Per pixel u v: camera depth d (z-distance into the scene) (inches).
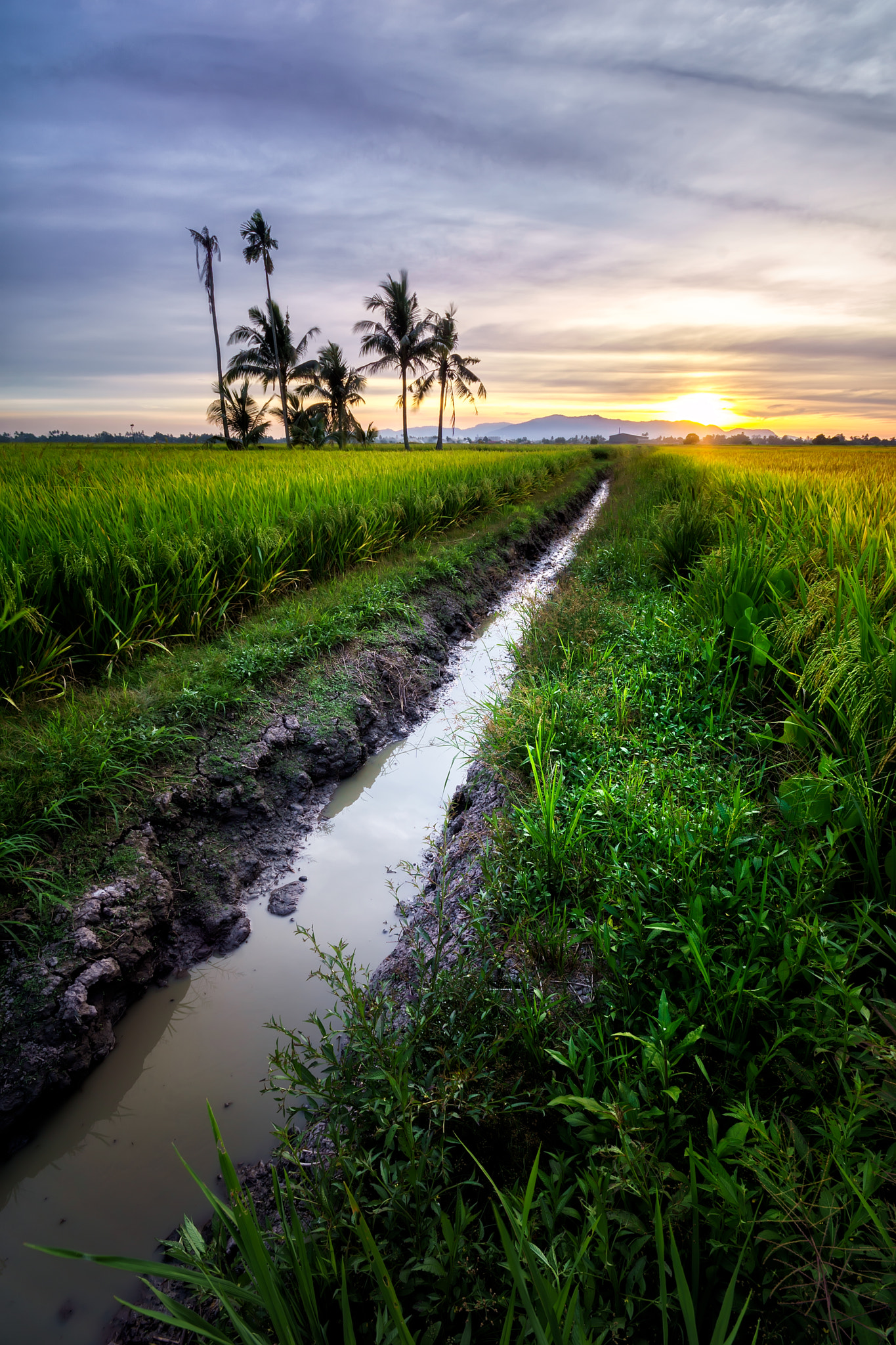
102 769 132.7
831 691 127.7
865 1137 63.3
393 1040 84.3
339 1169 72.9
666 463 982.4
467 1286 59.8
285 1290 57.8
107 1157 90.7
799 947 77.0
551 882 112.7
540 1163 71.7
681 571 291.9
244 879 142.2
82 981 103.4
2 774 128.0
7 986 99.7
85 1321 73.9
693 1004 78.6
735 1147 59.5
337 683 207.3
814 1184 56.3
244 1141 92.1
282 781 167.5
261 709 181.9
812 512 245.8
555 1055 76.2
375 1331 58.4
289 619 230.8
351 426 1606.8
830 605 154.2
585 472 1224.2
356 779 186.2
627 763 144.5
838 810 102.9
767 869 95.4
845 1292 51.9
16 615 160.9
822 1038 69.8
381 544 341.4
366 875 147.3
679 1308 56.4
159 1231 81.8
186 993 117.0
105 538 208.2
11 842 112.0
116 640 187.0
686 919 90.9
